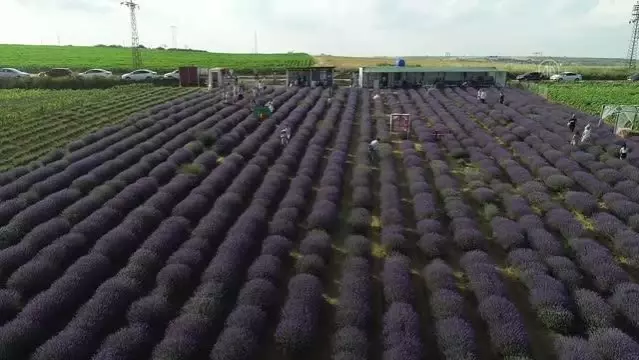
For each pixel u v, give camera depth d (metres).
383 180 27.20
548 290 16.47
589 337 14.80
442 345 14.42
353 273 17.59
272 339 15.22
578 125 39.72
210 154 30.23
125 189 24.02
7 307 15.46
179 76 66.50
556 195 26.34
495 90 62.91
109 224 21.33
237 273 17.83
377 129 39.97
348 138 36.47
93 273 17.22
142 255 18.05
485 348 14.88
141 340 13.90
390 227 21.28
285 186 26.80
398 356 13.32
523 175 27.56
